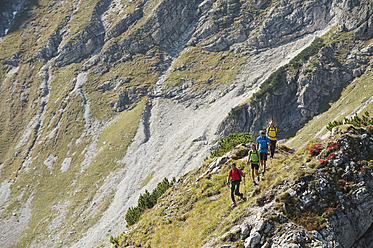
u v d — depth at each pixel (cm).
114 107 18825
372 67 14475
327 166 1797
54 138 17338
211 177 2555
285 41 19800
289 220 1627
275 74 16038
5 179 15525
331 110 13962
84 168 14788
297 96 15400
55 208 12838
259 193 1888
